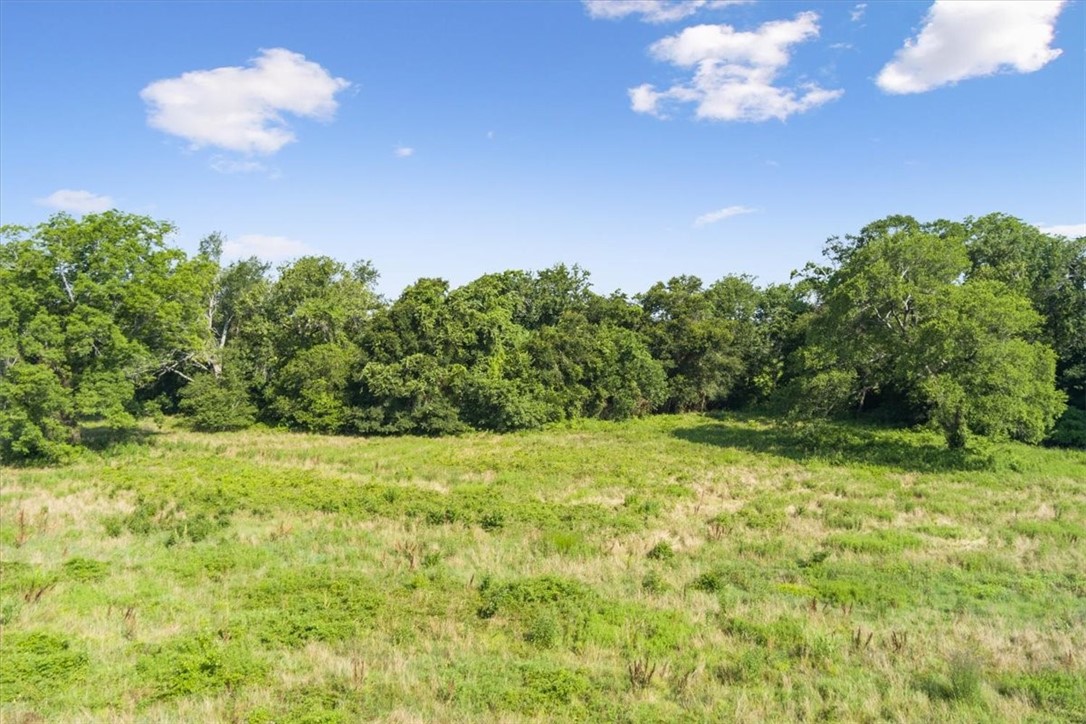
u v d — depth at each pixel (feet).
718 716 32.32
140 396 179.11
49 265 103.65
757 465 102.78
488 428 150.61
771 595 49.26
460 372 148.15
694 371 191.11
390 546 60.29
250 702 32.91
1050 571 54.08
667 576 53.21
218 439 131.44
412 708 32.65
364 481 89.97
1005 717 31.99
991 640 40.96
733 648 40.75
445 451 119.34
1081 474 92.07
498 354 158.30
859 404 158.40
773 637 41.45
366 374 142.92
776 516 70.54
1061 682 35.01
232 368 157.69
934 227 146.41
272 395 154.40
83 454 103.86
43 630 40.37
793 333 193.26
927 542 61.72
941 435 123.24
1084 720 31.65
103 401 104.01
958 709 32.65
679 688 35.53
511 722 31.45
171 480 85.05
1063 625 43.52
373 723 31.01
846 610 46.34
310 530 65.21
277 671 36.73
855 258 121.49
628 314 195.83
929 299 106.32
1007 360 97.76
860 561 56.90
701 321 193.67
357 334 171.32
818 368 124.06
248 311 175.83
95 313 104.42
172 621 43.29
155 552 57.67
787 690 35.06
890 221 162.30
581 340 165.68
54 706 31.96
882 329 115.14
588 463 104.17
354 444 128.57
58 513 68.59
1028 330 110.22
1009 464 97.60
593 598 47.62
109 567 52.60
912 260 114.11
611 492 84.02
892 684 35.53
